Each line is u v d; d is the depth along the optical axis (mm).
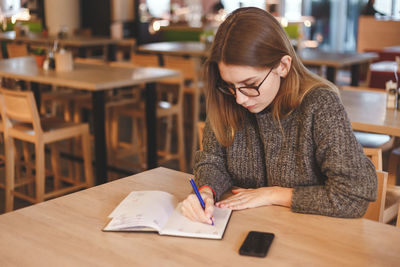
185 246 1082
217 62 1260
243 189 1442
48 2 8969
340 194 1223
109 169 3494
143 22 10008
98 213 1265
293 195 1284
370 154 1704
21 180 3146
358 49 7488
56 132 2891
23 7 9727
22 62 4004
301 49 5426
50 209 1291
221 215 1237
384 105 2529
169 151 4262
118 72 3512
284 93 1310
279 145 1376
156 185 1476
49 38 6449
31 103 2717
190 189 1441
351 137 1254
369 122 2152
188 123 4887
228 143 1496
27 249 1070
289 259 1017
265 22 1230
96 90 3064
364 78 5969
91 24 10250
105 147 3193
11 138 2953
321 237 1118
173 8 10633
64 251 1062
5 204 3105
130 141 4977
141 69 3701
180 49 5566
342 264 994
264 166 1473
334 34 9172
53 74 3354
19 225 1193
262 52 1209
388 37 7156
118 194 1400
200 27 7449
